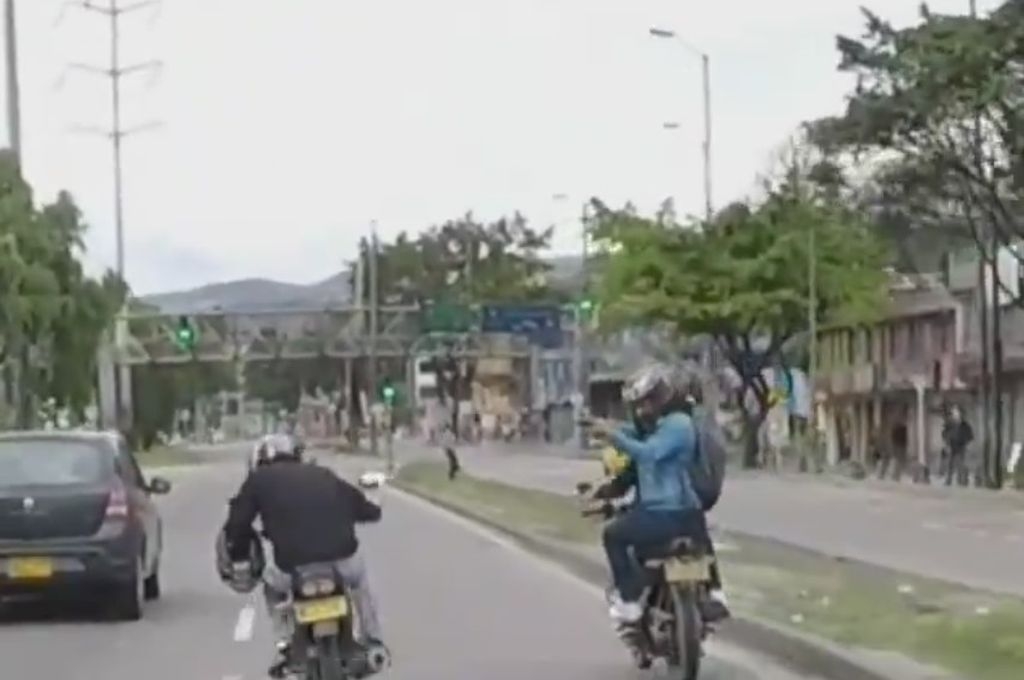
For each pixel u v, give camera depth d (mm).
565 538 40344
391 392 107312
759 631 21719
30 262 67562
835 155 69812
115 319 94438
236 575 16609
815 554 34312
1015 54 63781
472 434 169750
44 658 22594
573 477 81438
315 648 15695
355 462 105562
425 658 21938
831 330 109188
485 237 186375
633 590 18641
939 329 97562
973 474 77688
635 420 18812
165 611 27906
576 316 127875
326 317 145000
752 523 46594
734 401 110188
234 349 140250
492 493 64312
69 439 27078
